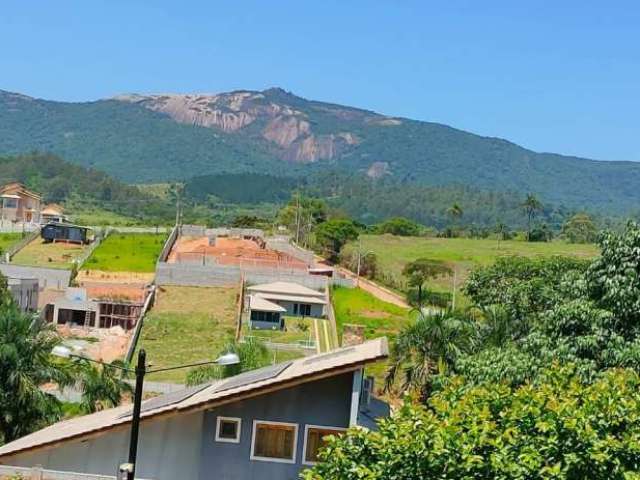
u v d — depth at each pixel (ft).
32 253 488.85
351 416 99.60
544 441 78.84
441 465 76.95
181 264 404.16
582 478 77.25
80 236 524.52
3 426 179.32
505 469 75.61
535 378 119.24
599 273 128.98
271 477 102.78
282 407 103.09
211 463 102.94
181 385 249.96
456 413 82.07
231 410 103.45
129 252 503.61
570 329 128.26
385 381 202.69
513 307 187.52
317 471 82.53
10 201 647.56
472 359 139.74
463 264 504.84
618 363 119.24
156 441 106.63
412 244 597.52
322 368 100.12
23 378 178.81
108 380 201.57
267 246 532.73
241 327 352.69
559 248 591.78
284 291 374.63
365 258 481.87
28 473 101.45
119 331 340.39
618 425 81.46
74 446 107.86
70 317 357.82
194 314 361.30
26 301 342.64
